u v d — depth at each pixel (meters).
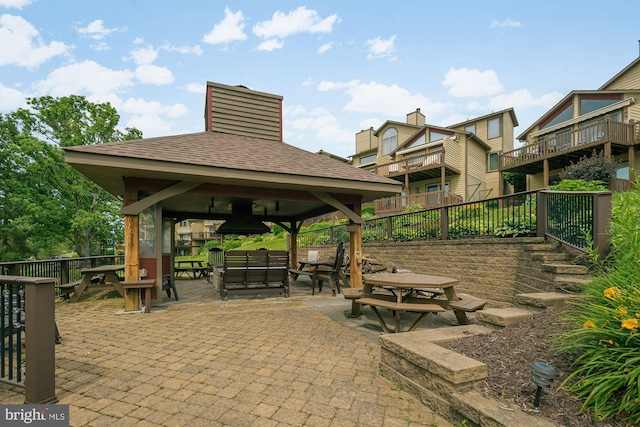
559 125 18.98
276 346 3.89
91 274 7.23
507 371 2.43
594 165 13.20
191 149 6.60
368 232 11.98
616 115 16.64
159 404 2.52
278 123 9.45
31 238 20.50
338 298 7.16
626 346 2.15
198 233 42.44
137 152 5.64
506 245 6.06
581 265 4.41
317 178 6.72
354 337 4.25
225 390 2.75
